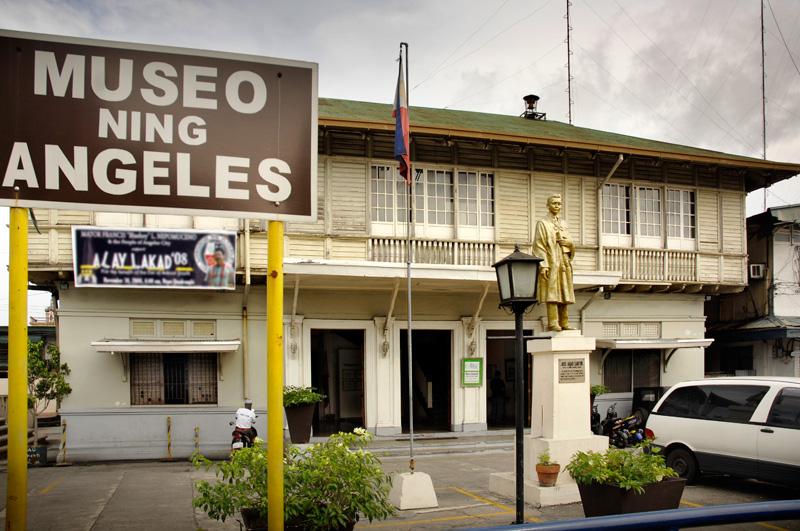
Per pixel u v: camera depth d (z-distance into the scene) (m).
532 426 10.11
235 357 15.27
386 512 5.56
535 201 17.62
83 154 4.36
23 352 4.14
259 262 15.03
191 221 14.78
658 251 18.53
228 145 4.57
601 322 18.70
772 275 20.09
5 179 4.23
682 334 19.47
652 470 6.97
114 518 8.37
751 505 2.48
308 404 12.88
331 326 16.11
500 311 17.69
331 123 15.02
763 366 20.56
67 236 14.05
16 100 4.29
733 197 19.75
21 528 4.06
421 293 16.97
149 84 4.48
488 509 8.94
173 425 14.78
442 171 16.91
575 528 2.24
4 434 16.02
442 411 18.84
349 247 15.80
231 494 5.35
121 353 14.65
